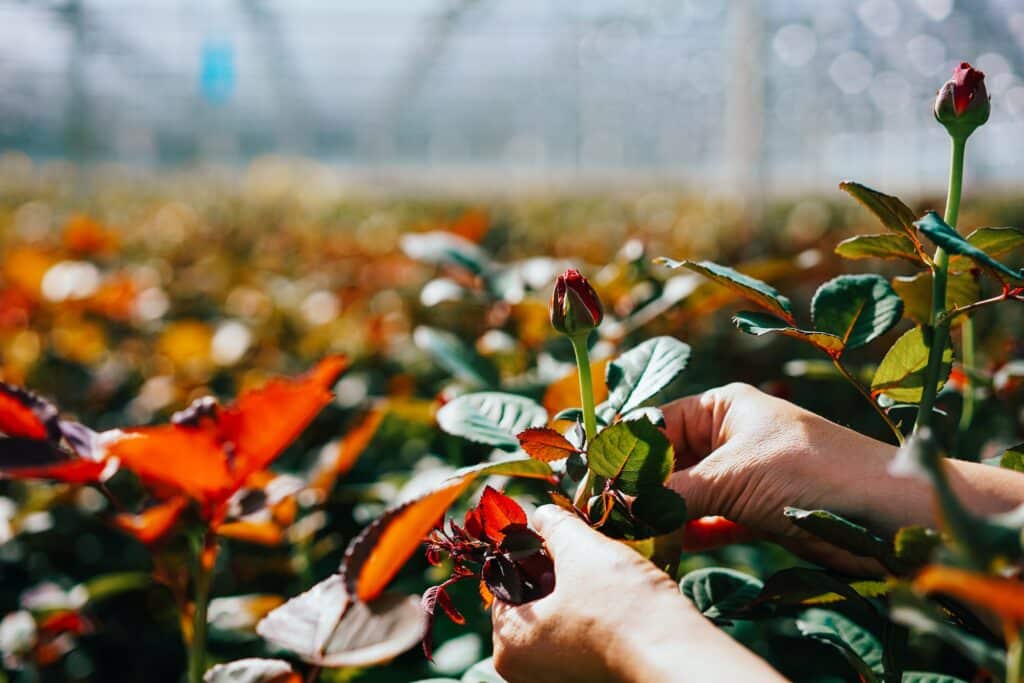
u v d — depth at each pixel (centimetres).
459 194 1176
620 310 93
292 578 97
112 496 56
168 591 102
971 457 75
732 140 697
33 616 86
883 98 1379
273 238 312
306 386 54
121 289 155
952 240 49
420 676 77
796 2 1015
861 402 124
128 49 1363
